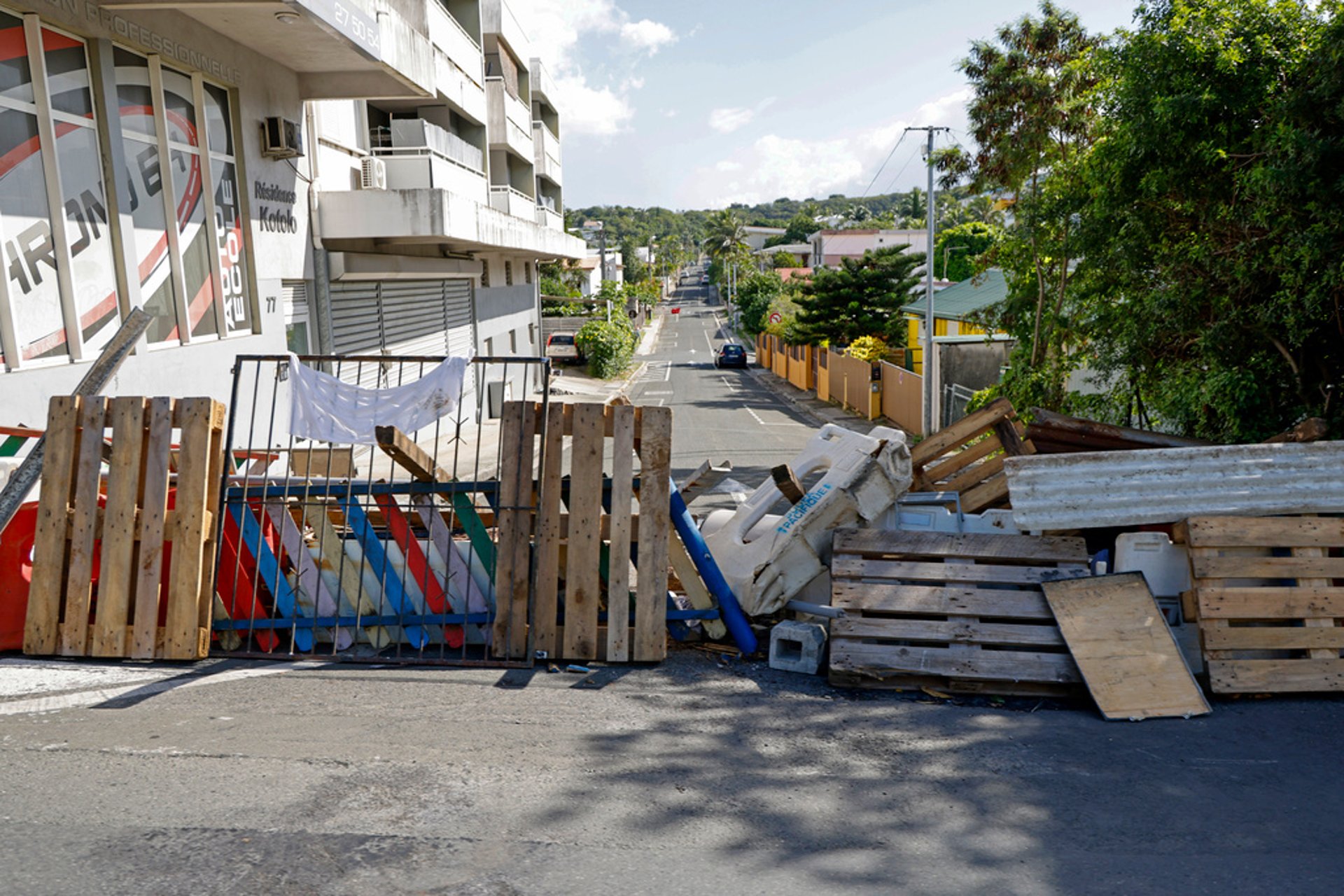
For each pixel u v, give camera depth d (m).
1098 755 5.08
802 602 7.03
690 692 6.01
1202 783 4.75
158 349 10.74
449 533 6.70
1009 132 16.20
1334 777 4.83
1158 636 6.04
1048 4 16.11
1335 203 7.84
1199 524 6.42
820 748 5.12
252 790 4.36
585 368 47.81
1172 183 9.33
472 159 22.92
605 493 7.22
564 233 34.53
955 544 6.70
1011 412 8.27
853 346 38.22
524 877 3.68
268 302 13.77
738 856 3.90
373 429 6.66
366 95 15.12
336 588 6.72
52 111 8.95
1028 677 5.95
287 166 14.73
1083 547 6.60
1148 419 11.74
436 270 22.03
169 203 11.09
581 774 4.69
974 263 18.83
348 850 3.85
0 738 4.88
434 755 4.85
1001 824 4.25
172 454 7.04
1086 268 11.55
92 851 3.76
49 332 8.84
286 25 11.98
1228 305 9.10
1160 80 8.99
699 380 46.56
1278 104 8.19
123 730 5.06
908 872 3.80
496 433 23.69
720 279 132.50
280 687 5.87
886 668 6.08
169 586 6.38
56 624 6.32
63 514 6.39
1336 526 6.45
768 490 7.92
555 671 6.36
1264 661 6.07
